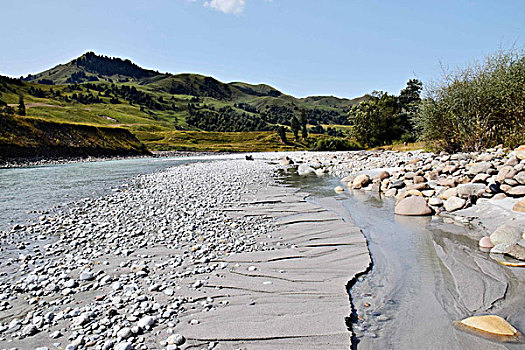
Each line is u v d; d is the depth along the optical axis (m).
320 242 8.40
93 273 6.55
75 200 15.13
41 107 144.50
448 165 15.23
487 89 19.72
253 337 4.39
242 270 6.68
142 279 6.27
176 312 5.05
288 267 6.82
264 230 9.51
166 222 10.62
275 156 60.16
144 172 29.58
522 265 6.38
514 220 8.43
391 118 61.16
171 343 4.23
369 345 4.27
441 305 5.22
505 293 5.42
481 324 4.53
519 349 4.02
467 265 6.64
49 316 4.91
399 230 9.34
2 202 14.79
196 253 7.62
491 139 20.38
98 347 4.17
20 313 5.10
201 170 30.39
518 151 12.34
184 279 6.25
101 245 8.41
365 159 32.66
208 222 10.54
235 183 19.97
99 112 172.12
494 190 10.59
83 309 5.12
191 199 14.62
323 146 79.75
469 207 10.56
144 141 111.44
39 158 46.38
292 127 124.31
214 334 4.46
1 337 4.45
